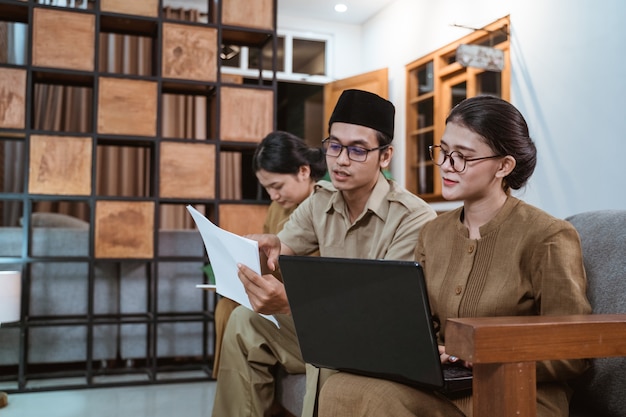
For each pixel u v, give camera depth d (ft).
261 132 12.71
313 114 26.11
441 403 4.10
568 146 13.91
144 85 12.01
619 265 4.81
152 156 12.74
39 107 19.04
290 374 6.64
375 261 3.65
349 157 6.05
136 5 12.12
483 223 4.67
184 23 12.34
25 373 11.72
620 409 4.47
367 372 4.09
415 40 20.62
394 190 6.37
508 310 4.35
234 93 12.57
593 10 13.21
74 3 16.14
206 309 12.90
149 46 20.83
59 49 11.59
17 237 11.93
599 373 4.64
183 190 12.08
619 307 4.60
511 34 15.81
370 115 6.03
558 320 3.41
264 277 5.18
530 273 4.36
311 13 23.30
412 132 21.17
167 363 13.23
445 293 4.65
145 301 12.51
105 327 12.27
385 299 3.70
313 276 4.00
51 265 11.98
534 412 3.25
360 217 6.27
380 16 22.94
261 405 6.64
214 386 11.55
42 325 11.13
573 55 13.78
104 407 10.02
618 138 12.58
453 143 4.56
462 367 4.25
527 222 4.43
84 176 11.53
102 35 20.45
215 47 12.51
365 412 3.95
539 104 14.82
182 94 13.47
